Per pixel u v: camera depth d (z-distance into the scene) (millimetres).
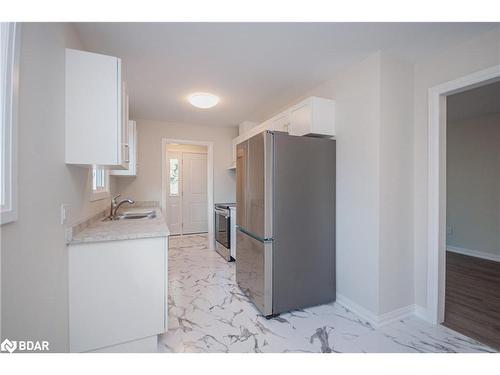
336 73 2311
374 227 1954
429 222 1982
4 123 805
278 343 1692
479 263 3566
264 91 2732
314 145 2215
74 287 1396
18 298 901
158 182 4082
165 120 4043
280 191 2066
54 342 1204
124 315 1496
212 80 2457
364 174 2041
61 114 1313
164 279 1586
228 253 3566
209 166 4461
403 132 2037
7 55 807
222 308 2195
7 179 815
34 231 1016
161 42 1788
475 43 1722
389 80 1971
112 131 1460
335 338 1755
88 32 1656
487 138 3848
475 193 3979
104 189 2668
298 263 2146
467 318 2033
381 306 1938
